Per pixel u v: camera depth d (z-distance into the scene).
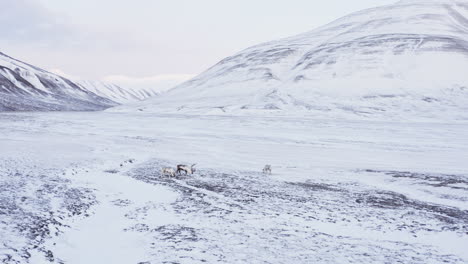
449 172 28.66
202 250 11.31
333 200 19.19
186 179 24.45
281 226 14.30
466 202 19.12
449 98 108.50
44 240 11.80
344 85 129.12
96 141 48.31
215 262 10.30
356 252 11.43
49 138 49.62
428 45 150.00
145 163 31.62
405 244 12.43
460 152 41.09
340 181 24.94
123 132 63.69
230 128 71.44
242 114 108.00
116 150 39.84
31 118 93.62
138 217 15.29
